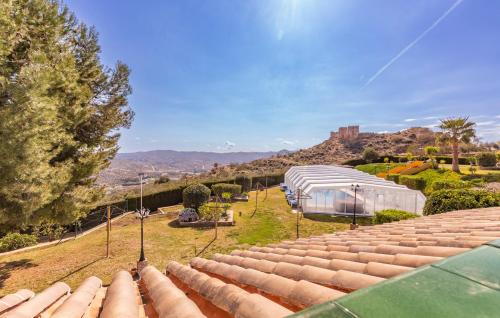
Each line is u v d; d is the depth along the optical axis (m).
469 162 42.00
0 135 6.06
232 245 14.38
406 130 92.88
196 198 21.66
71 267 11.87
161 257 12.81
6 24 6.70
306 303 1.95
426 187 29.20
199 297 2.80
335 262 3.00
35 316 2.63
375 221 13.38
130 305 2.51
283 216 20.89
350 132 102.75
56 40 9.21
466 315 0.80
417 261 2.47
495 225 4.01
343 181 23.19
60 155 9.97
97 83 12.62
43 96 7.13
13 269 11.74
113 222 21.47
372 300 0.90
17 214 7.05
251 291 2.66
